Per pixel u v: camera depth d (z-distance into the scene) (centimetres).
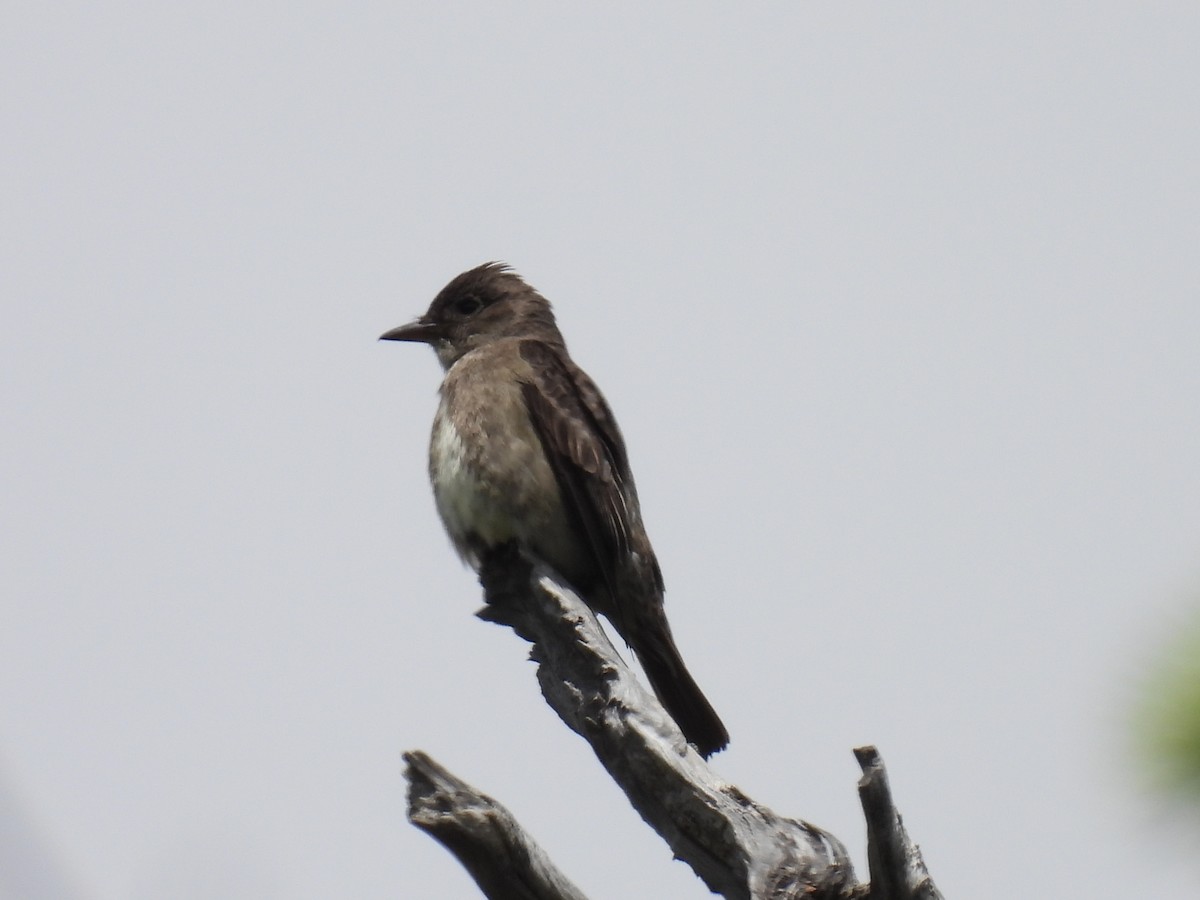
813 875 809
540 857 789
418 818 756
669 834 877
